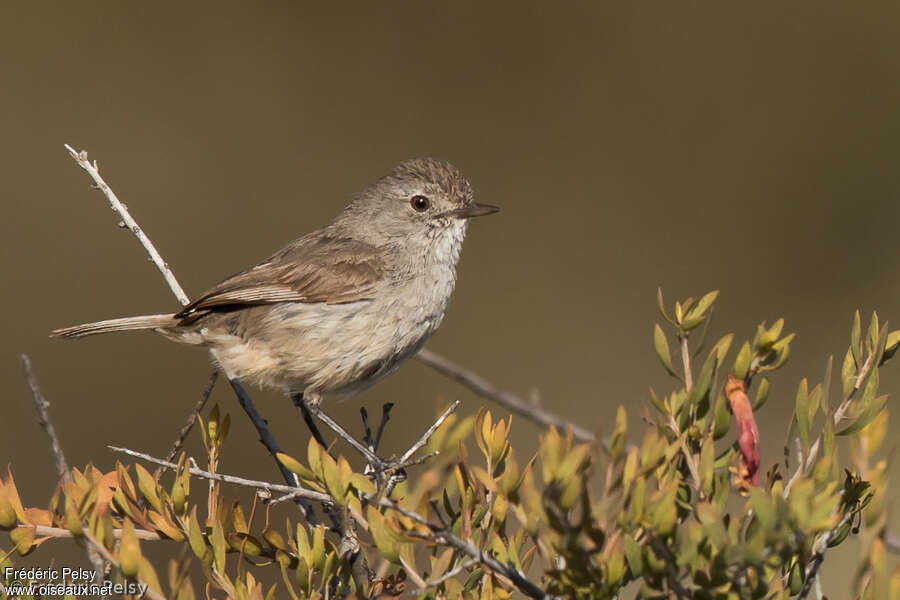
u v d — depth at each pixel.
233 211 17.38
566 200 17.22
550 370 16.22
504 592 4.69
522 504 4.64
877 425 3.97
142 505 5.20
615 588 4.05
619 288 16.70
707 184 16.94
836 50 16.75
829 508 3.77
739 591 3.98
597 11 17.36
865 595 3.99
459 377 7.75
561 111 17.47
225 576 4.80
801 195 16.66
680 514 4.56
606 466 3.97
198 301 7.68
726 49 17.05
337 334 7.79
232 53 17.73
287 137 17.53
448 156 17.66
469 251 16.92
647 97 17.28
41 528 4.86
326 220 17.41
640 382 15.99
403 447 15.30
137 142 17.25
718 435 4.52
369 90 17.84
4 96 16.92
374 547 4.64
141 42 17.50
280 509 12.91
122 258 16.73
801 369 15.41
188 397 15.13
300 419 14.71
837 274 16.22
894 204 16.25
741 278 16.55
